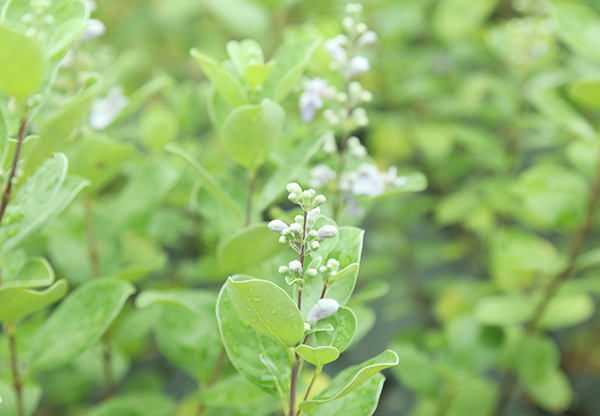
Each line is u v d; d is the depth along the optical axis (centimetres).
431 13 115
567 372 102
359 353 102
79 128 64
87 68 65
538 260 76
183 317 63
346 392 50
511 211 94
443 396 73
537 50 94
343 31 87
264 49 91
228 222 60
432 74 107
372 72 100
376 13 100
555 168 81
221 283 84
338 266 50
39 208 53
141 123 83
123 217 66
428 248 108
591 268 100
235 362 53
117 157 61
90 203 65
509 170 100
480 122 110
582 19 68
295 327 49
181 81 110
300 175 62
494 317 75
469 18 102
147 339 91
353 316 51
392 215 107
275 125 55
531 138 99
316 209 49
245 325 53
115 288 58
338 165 62
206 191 60
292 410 52
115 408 63
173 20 113
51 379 75
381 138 106
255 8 91
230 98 57
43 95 53
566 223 73
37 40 50
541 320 79
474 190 101
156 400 64
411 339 94
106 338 68
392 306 106
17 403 61
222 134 56
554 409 85
